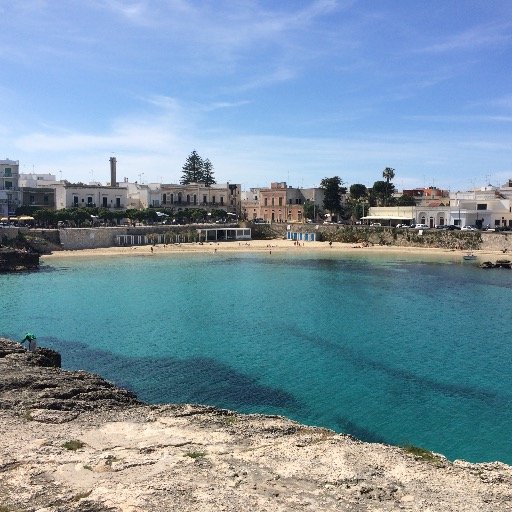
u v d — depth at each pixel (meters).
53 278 103.25
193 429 27.39
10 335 59.44
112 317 69.19
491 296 84.62
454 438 34.25
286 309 74.62
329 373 46.78
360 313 71.81
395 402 40.19
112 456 23.02
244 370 47.62
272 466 22.58
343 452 24.62
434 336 59.28
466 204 172.38
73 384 34.91
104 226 164.00
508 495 20.70
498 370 47.34
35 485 20.00
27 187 171.25
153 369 47.88
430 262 129.62
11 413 28.64
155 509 18.23
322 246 166.50
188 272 113.19
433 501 19.88
